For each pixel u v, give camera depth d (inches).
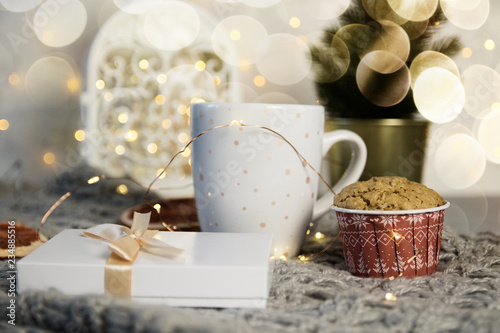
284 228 23.5
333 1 47.6
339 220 22.6
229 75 50.0
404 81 30.1
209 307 19.4
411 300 19.8
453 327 17.8
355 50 30.7
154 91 49.6
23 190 40.9
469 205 37.7
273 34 49.3
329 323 18.1
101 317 17.9
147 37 50.0
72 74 51.0
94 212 31.8
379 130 28.5
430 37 31.0
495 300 19.7
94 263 19.5
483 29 45.9
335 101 30.6
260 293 19.3
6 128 50.8
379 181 22.6
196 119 23.7
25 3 50.3
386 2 30.7
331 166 29.1
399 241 21.5
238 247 20.8
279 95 49.7
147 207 29.0
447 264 23.1
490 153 47.4
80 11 50.6
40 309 18.5
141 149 49.1
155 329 17.3
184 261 19.6
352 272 22.4
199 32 50.1
